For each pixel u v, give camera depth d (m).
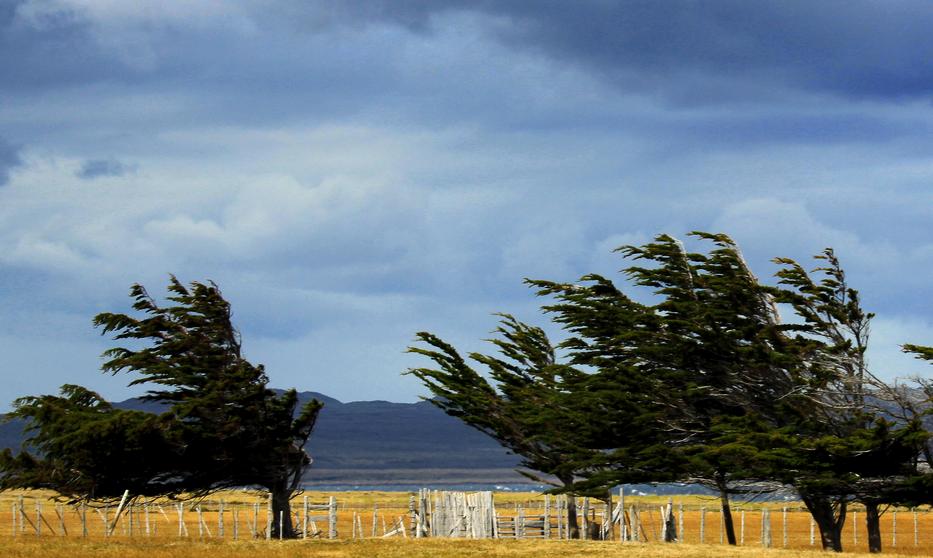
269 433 62.78
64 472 60.94
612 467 58.22
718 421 54.97
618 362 59.16
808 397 52.78
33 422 61.41
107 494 62.03
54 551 37.53
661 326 57.97
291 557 36.28
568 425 59.44
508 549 38.25
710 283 56.78
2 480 60.84
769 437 49.91
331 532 56.12
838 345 52.72
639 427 57.28
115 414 59.81
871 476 50.38
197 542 42.16
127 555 36.59
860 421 52.12
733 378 56.91
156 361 61.88
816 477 49.56
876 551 51.03
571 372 60.41
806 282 54.19
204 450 60.72
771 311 56.84
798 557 36.44
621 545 39.78
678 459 53.94
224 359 62.69
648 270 59.12
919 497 49.41
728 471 52.47
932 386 50.16
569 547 38.91
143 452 59.47
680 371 57.41
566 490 56.28
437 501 54.97
